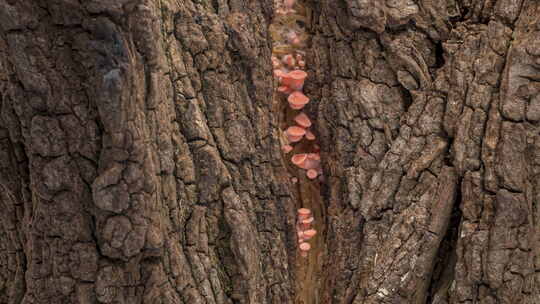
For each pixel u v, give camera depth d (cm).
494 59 91
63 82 83
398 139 96
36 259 87
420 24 97
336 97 100
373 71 98
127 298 87
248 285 94
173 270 90
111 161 84
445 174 93
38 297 87
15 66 83
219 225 93
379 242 96
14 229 89
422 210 94
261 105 98
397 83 98
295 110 105
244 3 98
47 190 85
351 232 98
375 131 98
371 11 96
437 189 93
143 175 85
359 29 98
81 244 86
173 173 90
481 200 91
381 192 96
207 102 94
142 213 85
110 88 82
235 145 95
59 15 82
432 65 97
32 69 83
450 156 93
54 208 85
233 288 94
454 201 93
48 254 86
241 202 95
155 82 86
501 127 90
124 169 84
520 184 89
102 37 82
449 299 94
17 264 90
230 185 93
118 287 87
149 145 86
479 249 91
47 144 84
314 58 103
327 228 102
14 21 82
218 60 94
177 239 91
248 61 97
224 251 94
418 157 95
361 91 98
